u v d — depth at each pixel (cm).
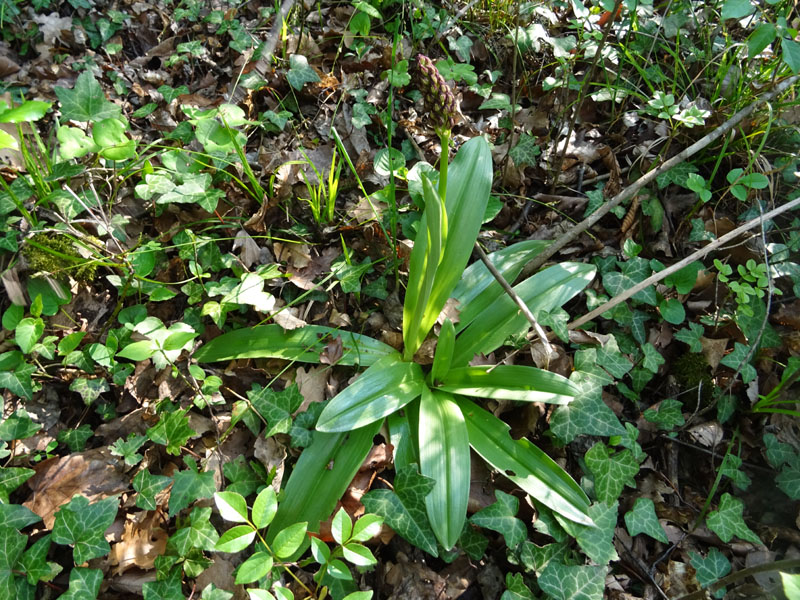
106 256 61
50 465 51
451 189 56
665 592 51
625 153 73
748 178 58
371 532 39
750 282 62
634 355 61
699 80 77
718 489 57
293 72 74
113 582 47
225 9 84
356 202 68
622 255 66
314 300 61
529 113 76
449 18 83
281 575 47
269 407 53
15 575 45
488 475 54
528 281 59
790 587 28
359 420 49
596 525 49
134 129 71
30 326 52
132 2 82
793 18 78
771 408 57
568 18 87
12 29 75
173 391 56
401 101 77
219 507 38
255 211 67
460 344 57
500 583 50
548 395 50
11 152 64
